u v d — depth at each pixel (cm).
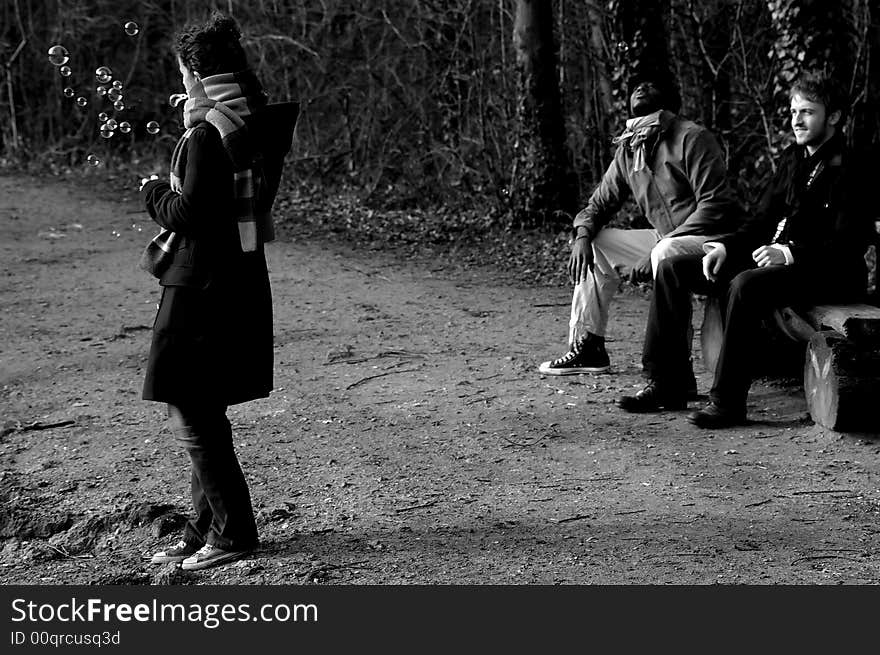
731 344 568
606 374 693
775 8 989
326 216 1452
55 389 700
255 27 1753
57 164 1919
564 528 439
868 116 1059
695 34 1316
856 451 525
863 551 406
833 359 538
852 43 1124
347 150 1684
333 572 400
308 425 602
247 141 379
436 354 763
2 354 790
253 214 388
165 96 2017
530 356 750
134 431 605
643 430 574
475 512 462
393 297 995
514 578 389
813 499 466
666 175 627
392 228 1380
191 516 464
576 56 1477
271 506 478
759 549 410
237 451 559
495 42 1512
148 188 386
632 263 675
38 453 572
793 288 561
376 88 1669
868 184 559
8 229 1340
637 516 450
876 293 580
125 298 988
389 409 629
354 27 1689
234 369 395
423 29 1611
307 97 1714
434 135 1611
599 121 1434
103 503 491
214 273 387
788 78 987
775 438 551
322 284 1054
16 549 452
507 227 1355
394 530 443
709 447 542
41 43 2019
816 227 566
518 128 1357
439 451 551
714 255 580
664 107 635
